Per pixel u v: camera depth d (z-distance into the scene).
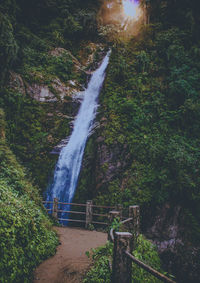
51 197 11.44
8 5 14.10
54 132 12.73
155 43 16.19
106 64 16.66
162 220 9.64
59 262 4.75
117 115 12.81
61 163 12.20
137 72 14.88
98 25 19.67
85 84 15.50
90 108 14.41
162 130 12.05
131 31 19.00
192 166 10.20
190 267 8.55
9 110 11.46
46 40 16.69
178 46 14.86
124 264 3.09
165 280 2.11
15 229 4.13
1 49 11.19
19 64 13.40
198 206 9.52
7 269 3.42
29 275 3.90
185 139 11.72
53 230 6.58
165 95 13.62
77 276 4.20
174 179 10.06
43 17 18.16
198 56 14.63
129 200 10.11
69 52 16.92
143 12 18.25
